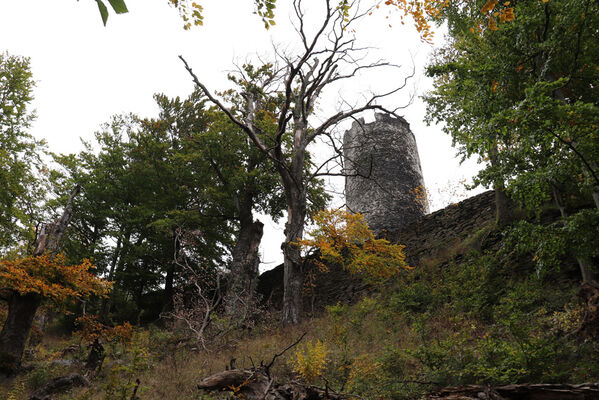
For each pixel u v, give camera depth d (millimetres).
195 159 22938
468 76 9367
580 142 6523
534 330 7664
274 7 2658
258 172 22125
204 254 22641
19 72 19484
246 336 13531
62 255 11727
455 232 14867
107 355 11594
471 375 5727
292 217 16844
